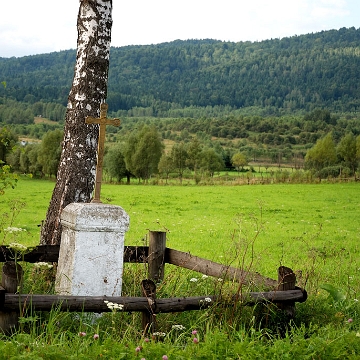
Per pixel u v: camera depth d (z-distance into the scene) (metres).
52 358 5.03
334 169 99.31
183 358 5.24
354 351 5.82
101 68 9.30
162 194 52.22
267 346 6.04
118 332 6.34
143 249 8.66
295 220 31.22
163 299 6.28
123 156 95.56
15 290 5.89
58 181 9.22
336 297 8.03
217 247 20.39
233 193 53.34
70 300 5.92
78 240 6.91
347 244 21.89
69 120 9.26
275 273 14.70
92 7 9.26
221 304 6.79
